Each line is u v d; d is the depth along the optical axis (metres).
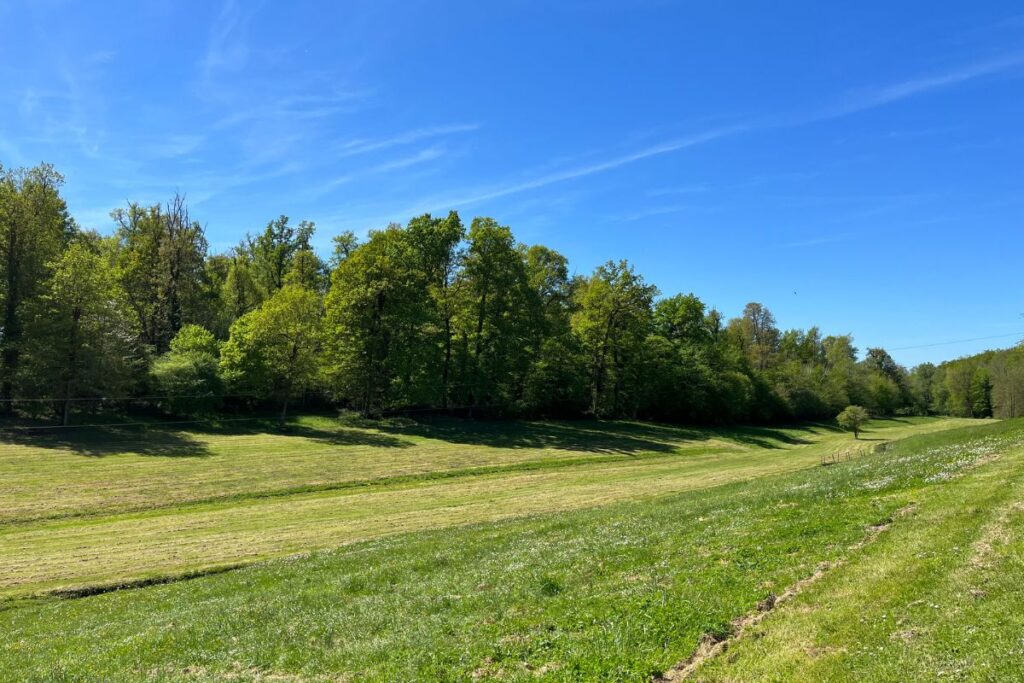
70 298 51.53
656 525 16.94
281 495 38.03
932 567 9.48
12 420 51.09
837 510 14.78
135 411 59.78
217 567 20.95
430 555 16.69
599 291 81.00
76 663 11.36
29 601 18.08
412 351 65.38
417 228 71.50
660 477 43.78
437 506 33.09
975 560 9.39
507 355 68.50
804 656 7.57
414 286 66.56
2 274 53.84
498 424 69.44
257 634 11.63
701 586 10.45
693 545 13.41
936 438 42.09
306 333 62.12
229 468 43.56
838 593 9.28
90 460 42.66
